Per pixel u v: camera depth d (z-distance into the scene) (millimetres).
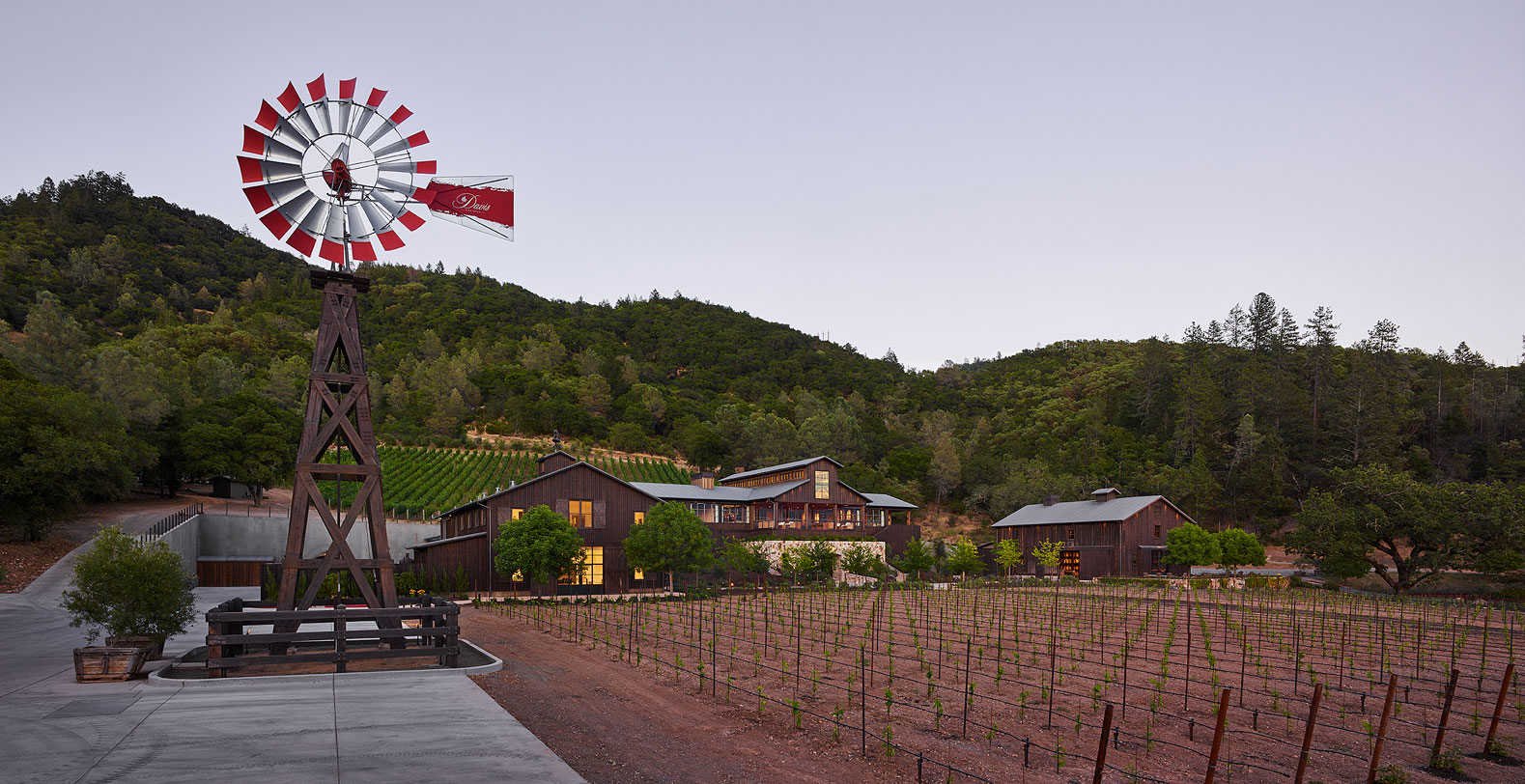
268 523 61125
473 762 10828
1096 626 29438
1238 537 63625
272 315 188500
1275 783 11203
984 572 67438
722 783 10641
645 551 45219
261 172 20766
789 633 26547
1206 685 18406
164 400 72188
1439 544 49250
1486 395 123750
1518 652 24328
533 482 49938
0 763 10453
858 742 12961
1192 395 116938
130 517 55531
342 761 10703
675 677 18547
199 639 24562
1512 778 11688
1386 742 13555
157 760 10641
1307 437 110312
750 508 64312
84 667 16500
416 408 134375
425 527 66250
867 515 69125
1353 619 31078
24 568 40344
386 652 18359
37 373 72438
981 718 14773
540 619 31219
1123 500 70125
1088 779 11203
